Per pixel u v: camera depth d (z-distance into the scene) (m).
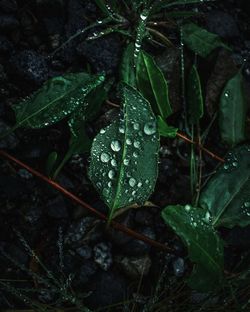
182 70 0.34
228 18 0.38
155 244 0.31
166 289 0.30
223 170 0.32
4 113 0.33
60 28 0.35
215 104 0.35
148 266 0.31
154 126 0.30
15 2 0.35
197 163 0.34
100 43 0.35
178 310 0.30
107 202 0.30
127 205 0.30
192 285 0.29
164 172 0.33
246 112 0.35
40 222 0.31
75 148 0.31
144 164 0.30
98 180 0.30
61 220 0.31
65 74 0.32
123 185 0.30
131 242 0.31
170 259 0.32
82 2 0.36
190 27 0.36
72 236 0.31
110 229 0.31
